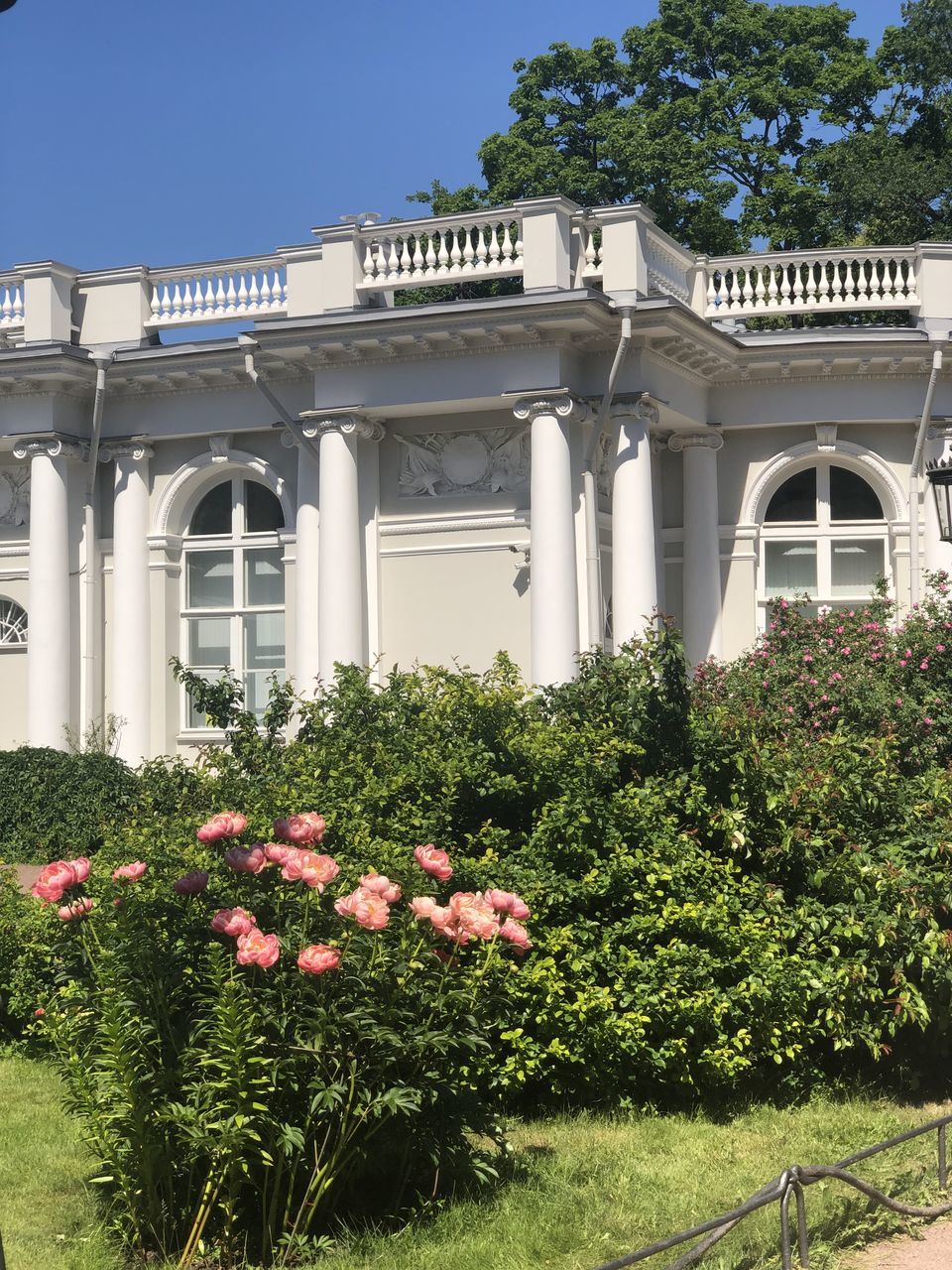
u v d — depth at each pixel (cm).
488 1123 805
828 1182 818
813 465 2302
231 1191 721
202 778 1158
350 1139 746
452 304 2019
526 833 1049
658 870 1001
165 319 2311
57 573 2319
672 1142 920
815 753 1112
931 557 2203
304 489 2234
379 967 743
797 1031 1007
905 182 3591
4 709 2447
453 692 1136
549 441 2023
